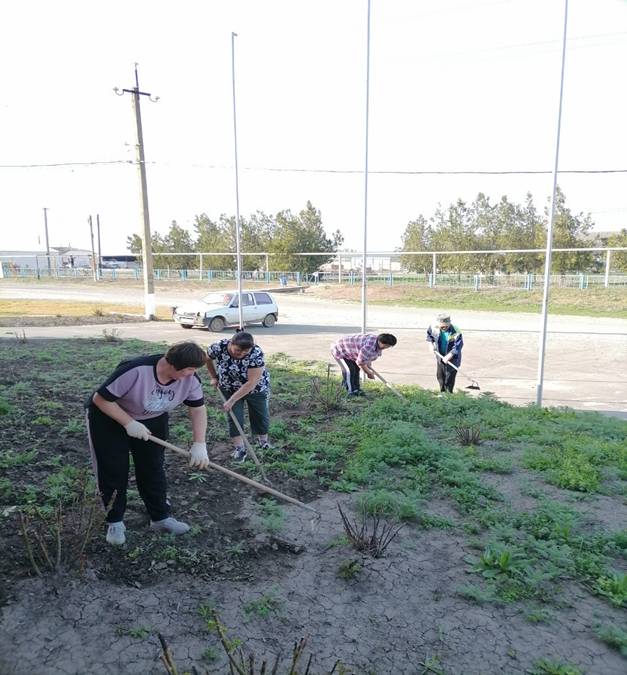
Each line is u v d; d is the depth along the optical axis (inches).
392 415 288.5
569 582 141.5
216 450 232.1
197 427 149.9
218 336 717.3
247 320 808.3
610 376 482.0
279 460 219.8
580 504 189.3
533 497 193.8
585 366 531.8
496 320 951.0
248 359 208.2
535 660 113.3
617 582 137.0
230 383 214.7
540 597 134.2
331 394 310.7
